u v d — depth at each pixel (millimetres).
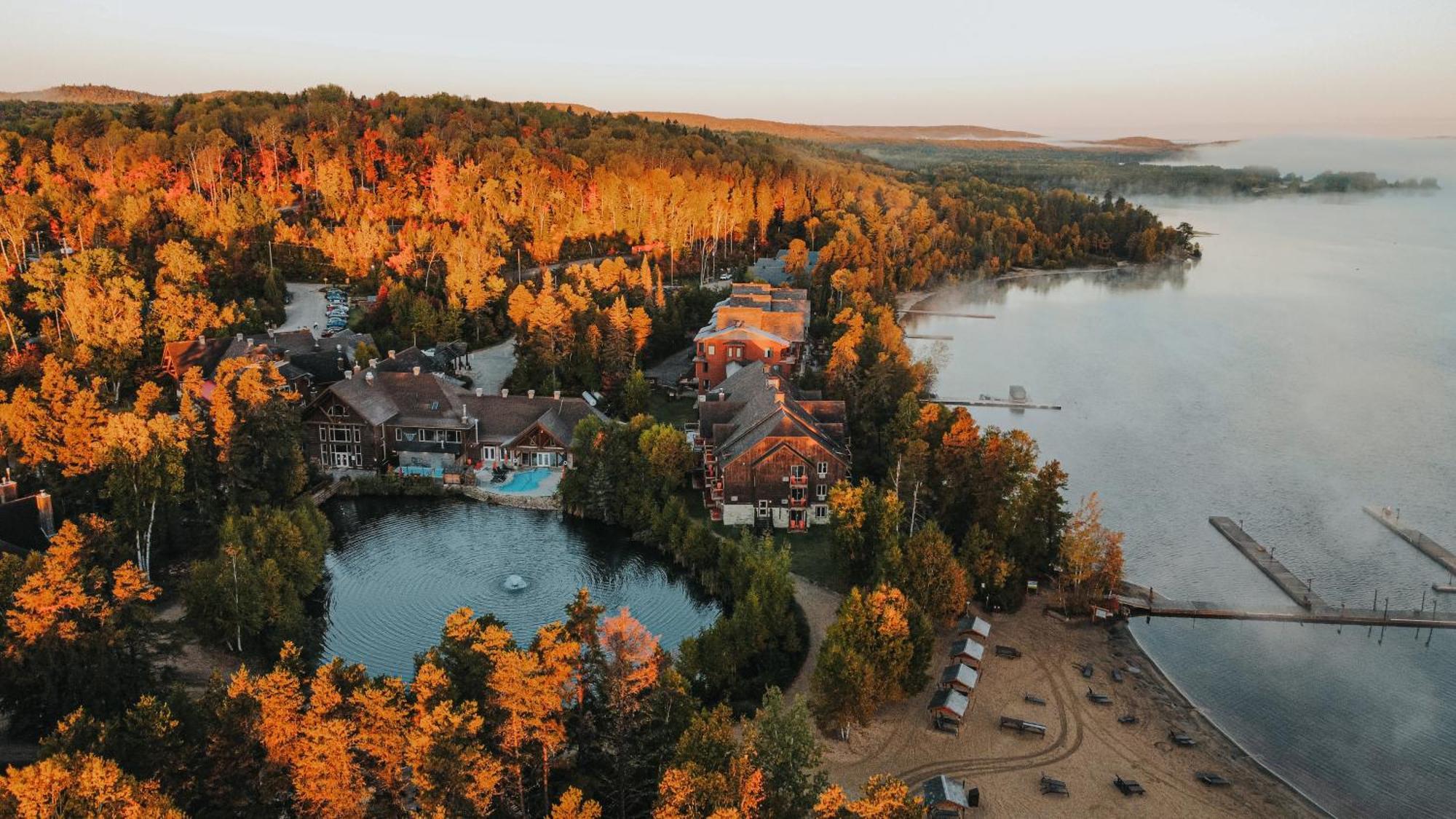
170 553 90688
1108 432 139125
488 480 112938
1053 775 64000
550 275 164250
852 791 61000
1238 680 77688
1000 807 60344
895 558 78875
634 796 56156
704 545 91250
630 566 94938
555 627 52938
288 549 81562
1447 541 104500
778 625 75062
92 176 198750
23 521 80062
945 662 77062
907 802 47250
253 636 76875
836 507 87500
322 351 130375
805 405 112000
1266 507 112750
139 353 127625
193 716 52281
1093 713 71438
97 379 105312
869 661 67000
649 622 84438
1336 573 96750
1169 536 104688
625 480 103500
